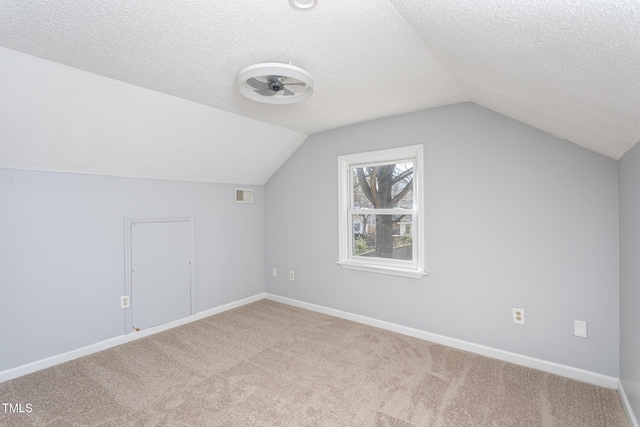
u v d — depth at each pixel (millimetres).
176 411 1837
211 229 3535
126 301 2844
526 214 2311
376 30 1496
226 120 2852
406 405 1878
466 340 2594
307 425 1715
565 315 2184
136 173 2875
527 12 826
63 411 1839
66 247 2506
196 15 1358
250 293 3971
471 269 2555
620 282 1954
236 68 1918
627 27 683
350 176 3359
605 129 1529
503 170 2393
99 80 2033
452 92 2330
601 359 2068
